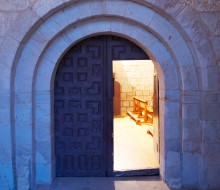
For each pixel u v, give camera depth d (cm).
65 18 445
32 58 448
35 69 454
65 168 510
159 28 446
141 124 986
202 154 454
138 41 462
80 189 463
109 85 500
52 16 444
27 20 429
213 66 440
